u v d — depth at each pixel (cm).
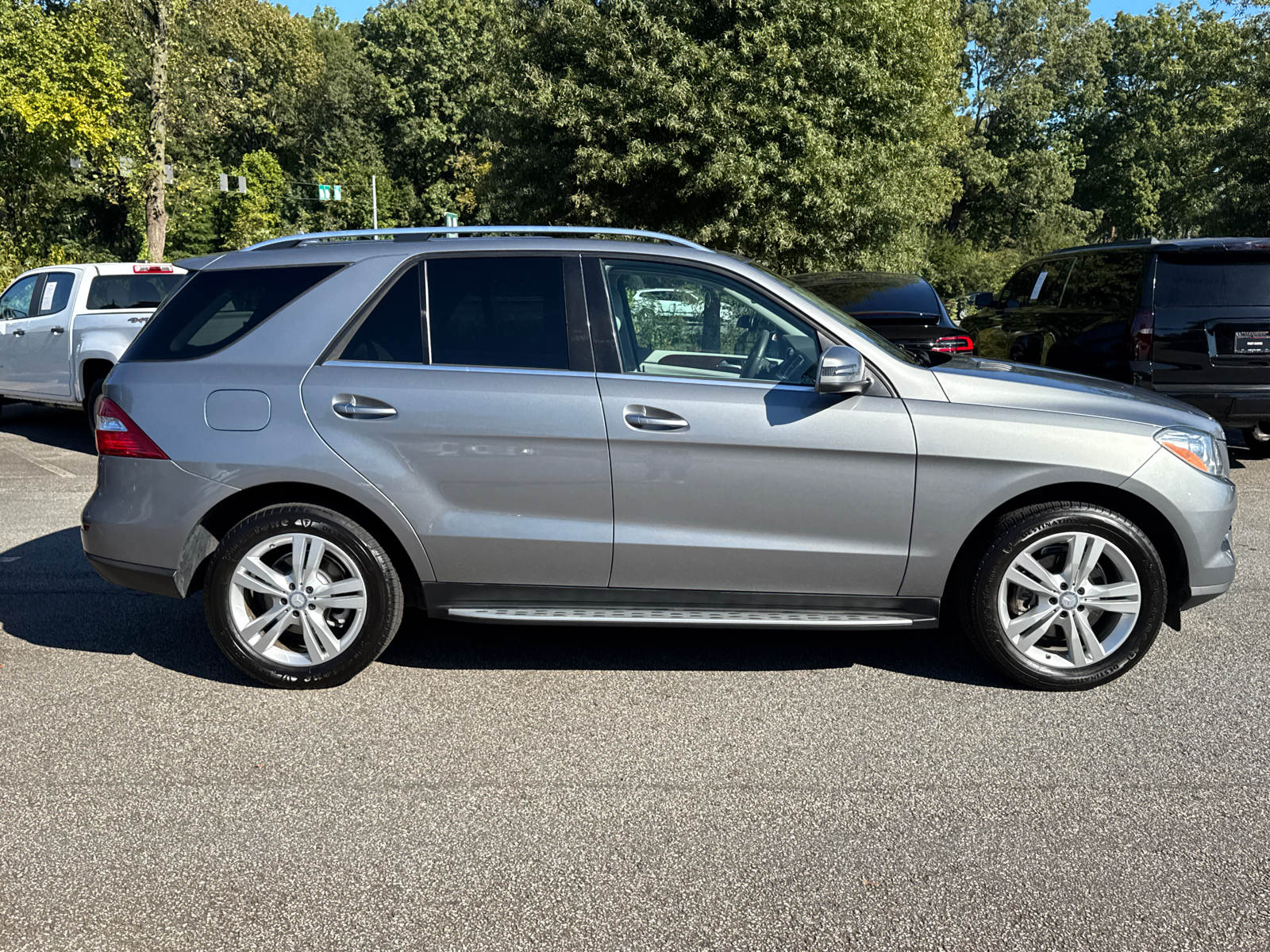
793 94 1855
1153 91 6347
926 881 270
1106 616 406
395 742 359
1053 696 399
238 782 329
